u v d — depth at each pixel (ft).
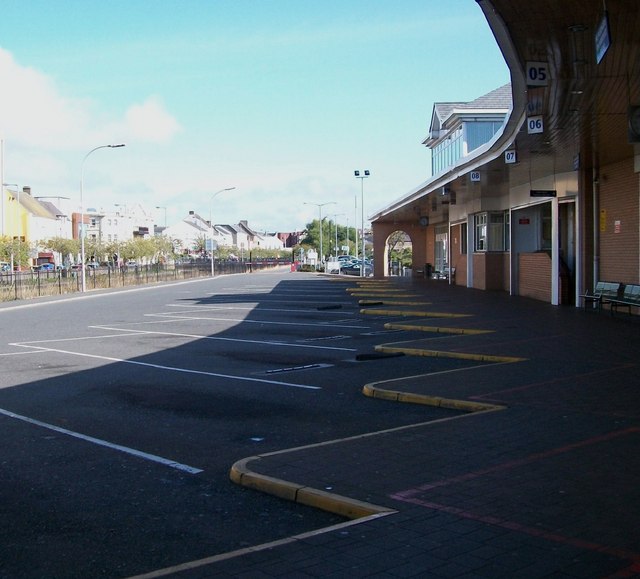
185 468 23.97
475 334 56.34
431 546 15.96
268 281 190.39
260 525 18.67
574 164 69.67
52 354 52.49
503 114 140.26
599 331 54.90
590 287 74.43
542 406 30.01
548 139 56.59
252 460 23.34
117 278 168.66
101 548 17.31
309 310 90.38
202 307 99.14
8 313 94.89
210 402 34.45
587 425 26.66
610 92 42.16
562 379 35.94
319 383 38.99
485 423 27.40
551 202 85.05
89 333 67.26
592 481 20.30
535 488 19.80
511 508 18.28
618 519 17.37
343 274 250.98
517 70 39.81
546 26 32.07
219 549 17.16
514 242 100.63
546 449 23.68
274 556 15.57
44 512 19.92
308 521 18.90
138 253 248.93
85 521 19.17
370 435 26.12
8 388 38.81
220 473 23.36
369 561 15.20
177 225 490.90
